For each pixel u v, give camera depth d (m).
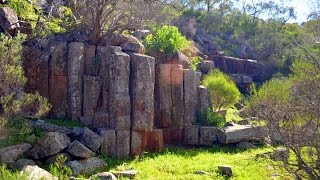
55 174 9.52
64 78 13.63
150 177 10.26
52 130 11.55
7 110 10.02
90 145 11.61
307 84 8.05
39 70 13.40
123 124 12.73
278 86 17.75
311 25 20.77
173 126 15.42
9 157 9.84
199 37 33.53
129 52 14.00
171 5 27.17
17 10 15.15
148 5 18.52
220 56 30.16
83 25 15.52
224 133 15.34
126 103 12.91
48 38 14.16
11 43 10.70
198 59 23.47
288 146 7.35
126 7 16.73
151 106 13.48
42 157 10.55
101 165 11.01
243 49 37.19
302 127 7.35
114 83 12.93
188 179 10.17
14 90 10.62
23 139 10.70
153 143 13.80
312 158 7.34
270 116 7.78
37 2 17.28
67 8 18.47
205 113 16.45
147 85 13.42
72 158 10.98
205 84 19.11
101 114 13.18
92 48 14.25
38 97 11.20
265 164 11.66
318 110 7.32
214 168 11.25
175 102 15.58
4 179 8.02
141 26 18.02
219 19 42.44
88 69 14.05
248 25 44.00
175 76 15.63
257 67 31.47
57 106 13.48
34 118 11.79
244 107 21.14
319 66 8.99
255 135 15.41
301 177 7.88
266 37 39.62
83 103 13.53
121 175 10.17
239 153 14.22
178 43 16.88
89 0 15.27
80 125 12.94
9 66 10.14
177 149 14.45
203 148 15.20
